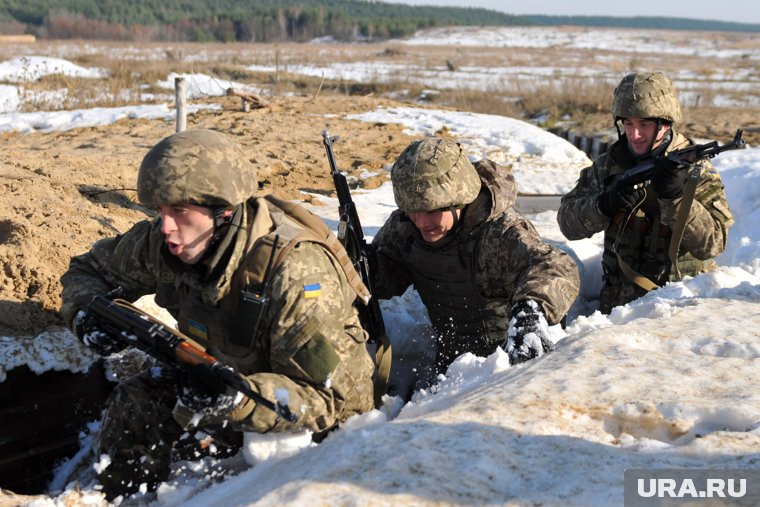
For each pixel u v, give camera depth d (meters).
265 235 2.60
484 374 3.05
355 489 2.06
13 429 3.46
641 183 4.17
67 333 3.77
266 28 129.62
